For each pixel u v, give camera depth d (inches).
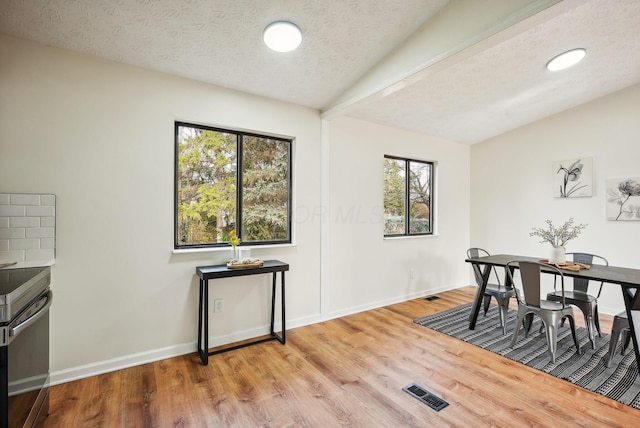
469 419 73.2
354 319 142.9
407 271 174.9
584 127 159.2
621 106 147.7
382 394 83.5
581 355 105.9
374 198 159.3
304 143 134.2
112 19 79.4
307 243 135.3
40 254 84.2
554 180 170.4
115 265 94.8
